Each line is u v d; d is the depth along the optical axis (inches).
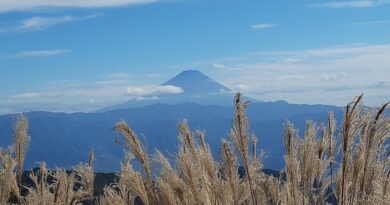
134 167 308.2
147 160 303.7
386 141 272.2
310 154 336.5
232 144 297.1
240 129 297.0
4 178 411.5
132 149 303.6
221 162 299.3
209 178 292.5
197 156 293.3
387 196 251.9
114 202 343.9
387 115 267.3
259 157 308.2
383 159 276.2
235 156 297.6
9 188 412.8
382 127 266.7
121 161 334.6
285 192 345.7
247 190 295.9
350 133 273.1
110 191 356.2
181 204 297.0
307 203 335.9
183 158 295.0
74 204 411.5
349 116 272.7
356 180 272.8
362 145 269.6
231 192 292.0
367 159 269.6
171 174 297.9
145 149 304.0
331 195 335.6
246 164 298.5
